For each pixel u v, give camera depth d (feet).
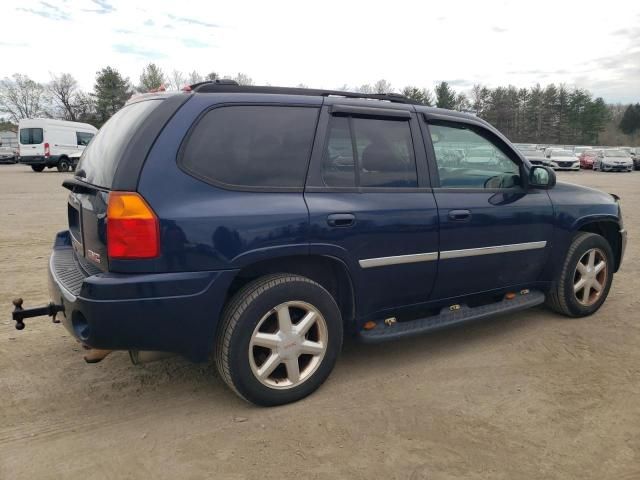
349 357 12.65
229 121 9.64
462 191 12.21
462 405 10.40
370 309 11.22
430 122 12.07
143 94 11.03
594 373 11.87
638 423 9.81
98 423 9.66
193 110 9.36
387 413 10.06
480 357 12.69
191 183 9.06
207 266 9.04
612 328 14.65
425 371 11.91
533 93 278.05
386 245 10.89
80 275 9.91
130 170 8.75
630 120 314.76
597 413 10.14
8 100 233.35
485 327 14.74
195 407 10.25
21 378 11.28
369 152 11.00
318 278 11.02
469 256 12.25
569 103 275.59
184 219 8.84
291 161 10.06
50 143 79.05
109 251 8.70
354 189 10.66
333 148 10.56
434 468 8.42
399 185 11.28
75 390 10.84
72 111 236.22
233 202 9.31
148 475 8.21
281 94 10.34
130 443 9.04
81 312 8.80
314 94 10.80
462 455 8.77
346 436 9.28
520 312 16.01
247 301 9.53
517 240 13.15
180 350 9.28
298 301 10.05
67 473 8.25
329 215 10.10
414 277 11.52
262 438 9.20
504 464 8.54
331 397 10.65
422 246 11.39
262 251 9.44
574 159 107.86
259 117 9.94
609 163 108.27
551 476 8.26
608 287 15.84
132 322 8.71
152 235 8.65
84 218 9.80
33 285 17.89
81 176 10.69
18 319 9.76
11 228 28.63
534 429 9.57
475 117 12.96
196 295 9.02
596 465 8.55
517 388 11.14
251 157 9.71
